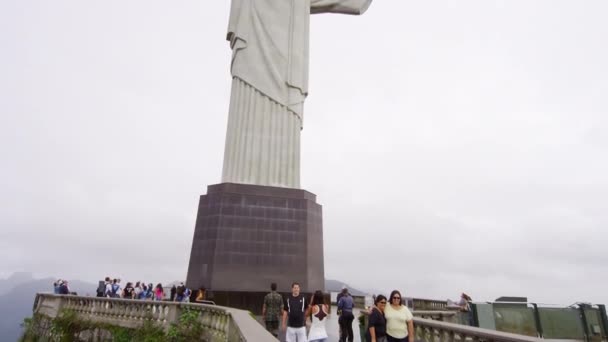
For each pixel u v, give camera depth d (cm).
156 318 1781
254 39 2850
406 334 924
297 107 2806
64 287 2723
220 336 1371
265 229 2455
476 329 888
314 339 1092
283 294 2347
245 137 2681
